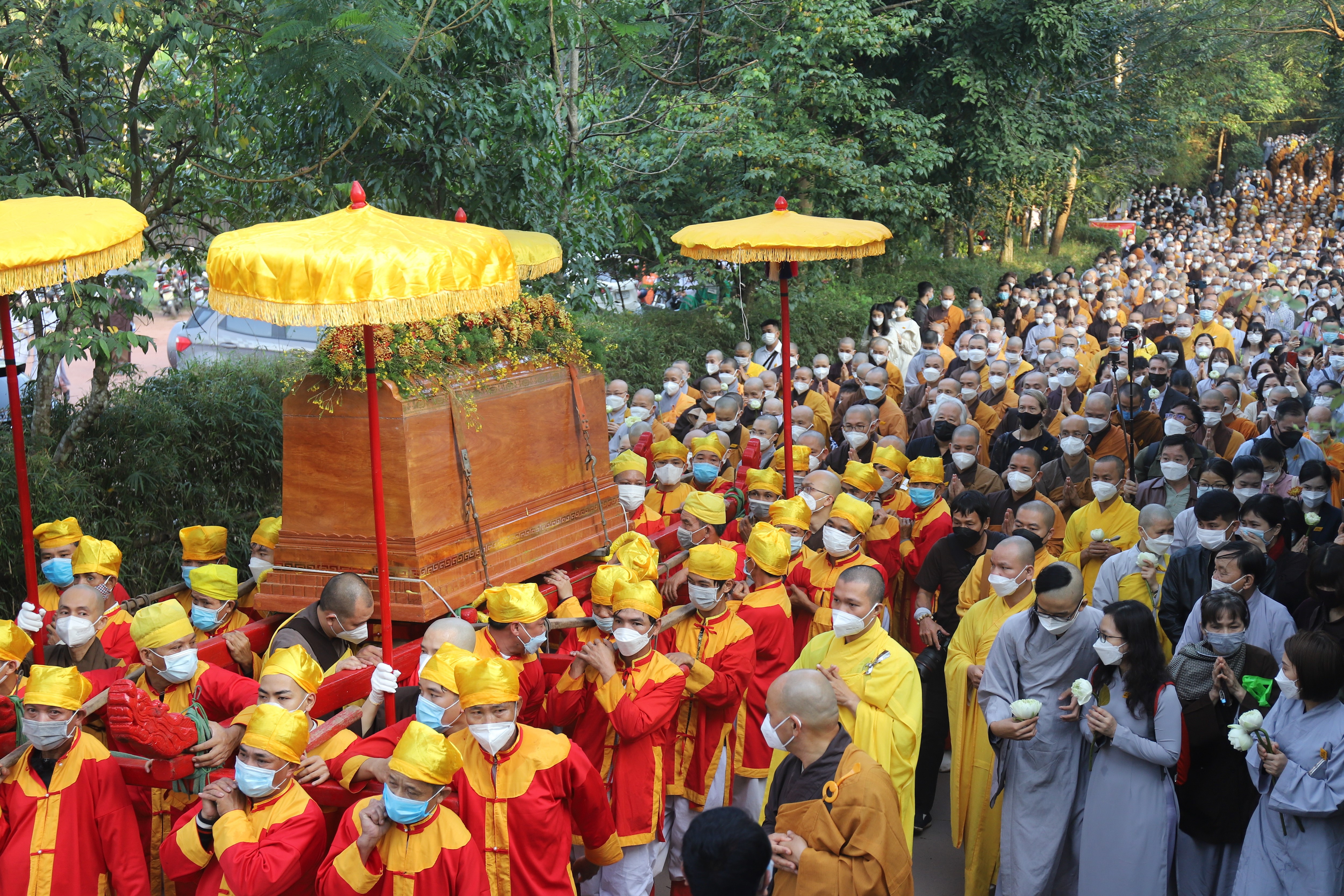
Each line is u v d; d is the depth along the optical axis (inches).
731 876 146.2
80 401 378.0
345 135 406.6
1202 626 218.8
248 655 235.5
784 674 174.9
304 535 236.2
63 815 180.2
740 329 693.9
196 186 382.3
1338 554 229.1
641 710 210.7
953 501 302.5
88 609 227.1
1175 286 963.3
